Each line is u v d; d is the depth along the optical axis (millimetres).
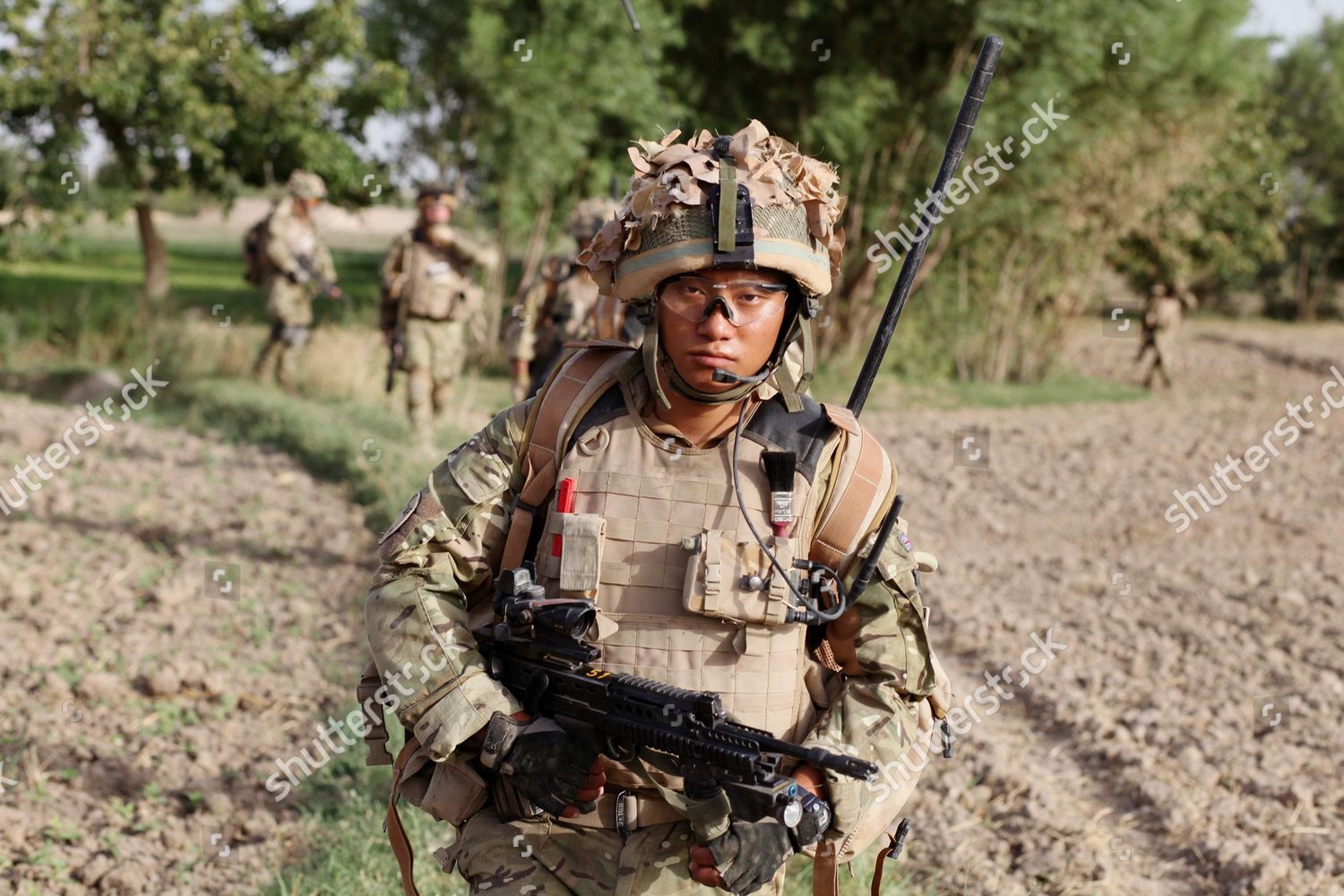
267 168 15992
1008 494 10602
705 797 2035
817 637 2291
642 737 2004
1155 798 4691
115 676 5012
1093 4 15953
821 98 16062
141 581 6234
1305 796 4703
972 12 15734
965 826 4418
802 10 15773
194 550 6777
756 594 2088
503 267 16781
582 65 15641
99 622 5703
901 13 16203
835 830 2117
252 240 11781
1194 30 17938
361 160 16516
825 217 2090
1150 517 9867
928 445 12836
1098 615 7059
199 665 5133
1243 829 4520
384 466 8398
